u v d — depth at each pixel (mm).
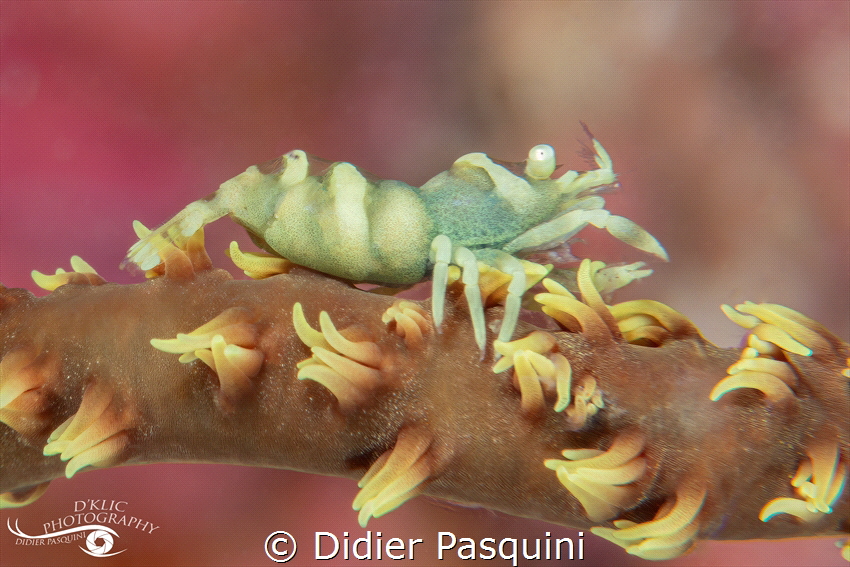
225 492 101
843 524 75
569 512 76
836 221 98
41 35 100
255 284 78
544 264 79
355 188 77
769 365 75
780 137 99
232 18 101
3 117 102
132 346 77
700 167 102
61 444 76
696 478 75
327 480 101
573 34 101
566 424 75
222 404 77
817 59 96
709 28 98
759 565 97
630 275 79
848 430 74
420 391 76
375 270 77
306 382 76
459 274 77
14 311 78
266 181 77
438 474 76
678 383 75
